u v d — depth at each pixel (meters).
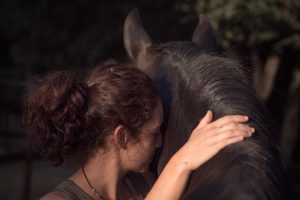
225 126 1.75
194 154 1.76
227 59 2.09
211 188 1.63
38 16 12.64
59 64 12.33
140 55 2.52
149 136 1.96
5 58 17.34
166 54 2.33
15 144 15.59
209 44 2.53
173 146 2.12
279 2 10.06
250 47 11.11
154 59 2.37
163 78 2.24
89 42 11.70
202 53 2.22
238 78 2.00
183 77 2.12
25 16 12.72
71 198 1.92
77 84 1.90
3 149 15.45
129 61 2.64
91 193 1.95
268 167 1.63
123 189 2.10
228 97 1.91
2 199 11.52
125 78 1.91
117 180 1.97
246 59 2.19
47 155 1.94
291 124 12.56
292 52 12.51
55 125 1.88
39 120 1.91
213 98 1.94
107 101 1.88
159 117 1.97
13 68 16.59
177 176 1.78
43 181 12.55
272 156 1.69
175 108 2.13
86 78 1.98
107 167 1.96
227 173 1.63
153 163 2.24
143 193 2.18
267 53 12.07
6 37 16.58
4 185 12.42
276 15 9.96
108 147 1.93
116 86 1.89
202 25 2.61
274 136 1.84
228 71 2.03
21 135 15.75
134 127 1.92
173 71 2.21
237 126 1.75
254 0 9.76
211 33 2.57
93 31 11.75
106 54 11.44
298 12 10.21
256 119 1.82
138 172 2.16
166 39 11.10
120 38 11.39
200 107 1.97
